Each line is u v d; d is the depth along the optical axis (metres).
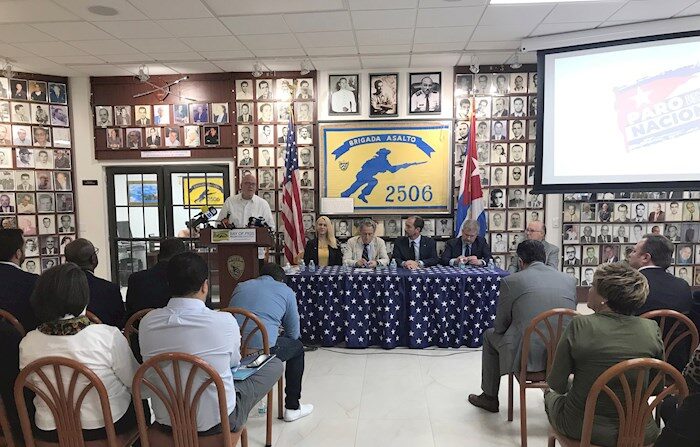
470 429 2.37
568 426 1.62
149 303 2.23
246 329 2.21
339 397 2.75
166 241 2.37
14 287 2.05
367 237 4.23
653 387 1.45
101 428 1.52
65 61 4.58
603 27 3.83
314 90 5.05
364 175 5.07
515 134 4.93
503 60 4.75
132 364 1.59
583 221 4.88
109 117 5.20
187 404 1.50
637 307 1.57
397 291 3.54
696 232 4.75
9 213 4.91
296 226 4.77
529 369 2.18
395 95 4.99
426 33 3.92
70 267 1.48
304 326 3.61
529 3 3.31
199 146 5.18
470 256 4.06
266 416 2.42
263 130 5.12
